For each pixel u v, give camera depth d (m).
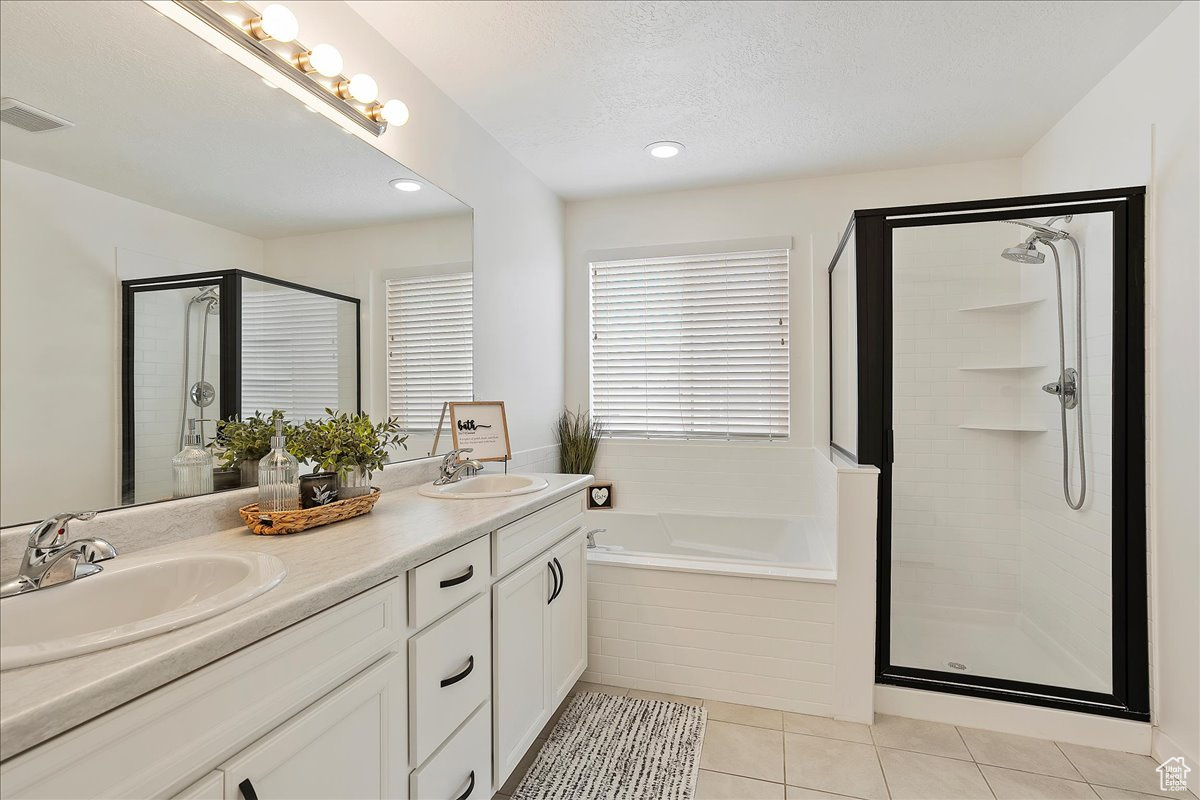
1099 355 2.18
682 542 3.48
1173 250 1.95
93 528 1.17
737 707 2.37
